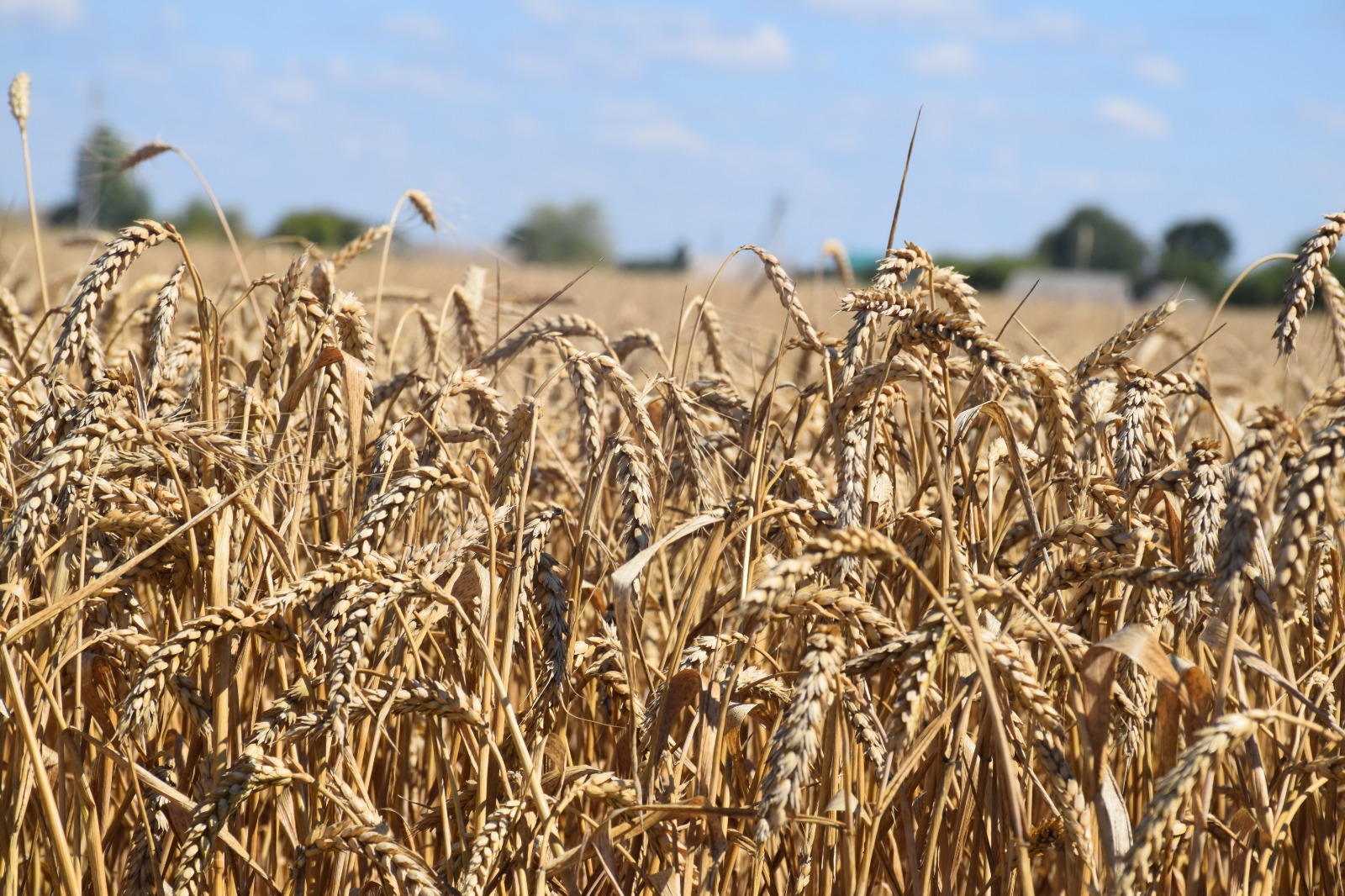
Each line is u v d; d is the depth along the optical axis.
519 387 4.96
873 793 2.76
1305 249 2.49
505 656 2.40
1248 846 2.37
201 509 2.57
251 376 3.06
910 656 1.99
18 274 7.40
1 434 2.55
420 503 3.16
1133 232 115.12
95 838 2.44
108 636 2.39
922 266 2.67
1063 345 17.69
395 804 2.97
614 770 3.09
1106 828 2.05
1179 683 2.09
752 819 2.62
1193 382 2.87
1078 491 2.59
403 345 5.70
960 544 2.72
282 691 2.82
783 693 2.67
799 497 2.89
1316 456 1.80
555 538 4.28
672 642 2.78
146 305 4.57
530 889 2.51
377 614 2.16
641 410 2.92
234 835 2.67
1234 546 1.92
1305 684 2.59
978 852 2.63
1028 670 2.05
